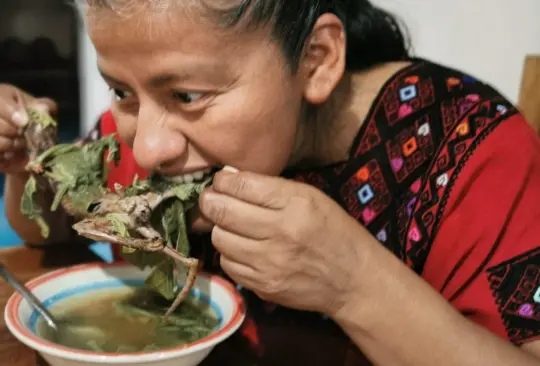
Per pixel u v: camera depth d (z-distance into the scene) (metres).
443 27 1.74
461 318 0.70
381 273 0.68
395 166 0.89
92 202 0.76
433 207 0.84
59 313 0.78
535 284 0.74
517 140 0.81
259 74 0.66
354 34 0.96
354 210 0.91
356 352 0.85
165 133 0.67
